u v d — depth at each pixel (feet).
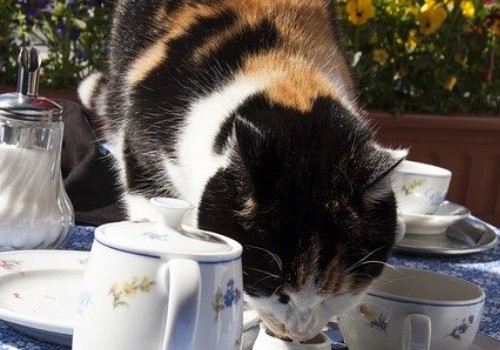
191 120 3.22
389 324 2.25
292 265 2.51
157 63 3.56
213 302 1.81
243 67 3.23
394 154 2.78
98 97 4.67
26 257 2.53
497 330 2.64
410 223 3.57
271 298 2.55
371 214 2.69
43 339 2.16
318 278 2.52
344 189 2.62
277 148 2.59
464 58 6.45
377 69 6.28
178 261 1.77
